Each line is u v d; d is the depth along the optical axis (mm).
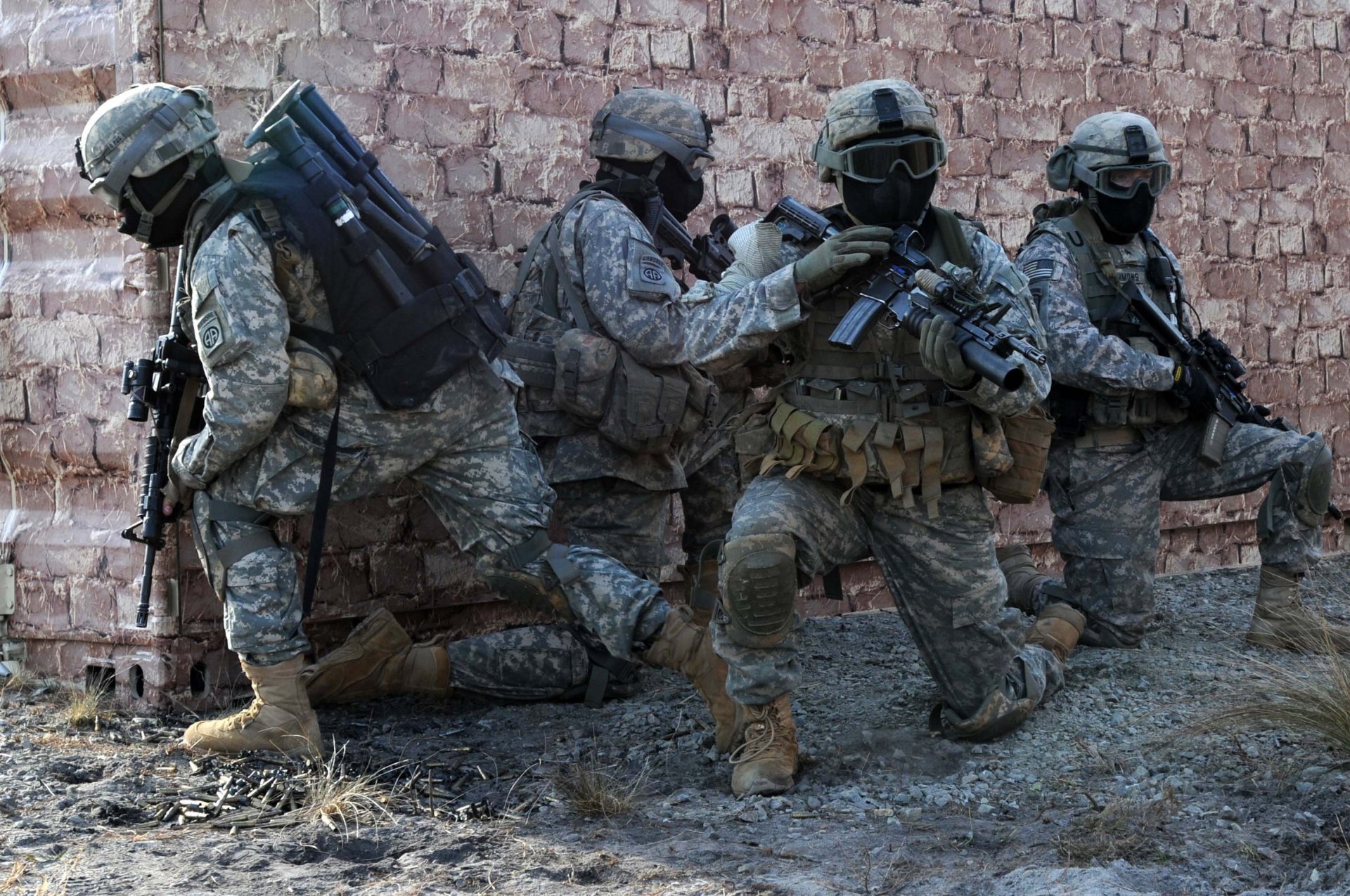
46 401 4488
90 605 4422
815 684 4660
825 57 5672
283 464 3752
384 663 4285
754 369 4766
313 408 3670
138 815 3365
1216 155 6809
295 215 3559
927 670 4852
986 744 3967
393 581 4695
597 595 3869
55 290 4438
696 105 5348
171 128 3607
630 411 4312
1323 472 4926
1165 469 5090
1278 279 7070
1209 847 3088
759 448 3760
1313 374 7223
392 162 4645
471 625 4984
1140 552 5016
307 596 3836
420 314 3719
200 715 4293
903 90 3537
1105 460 4988
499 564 3951
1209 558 6961
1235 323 6891
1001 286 3652
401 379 3703
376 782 3686
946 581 3744
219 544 3797
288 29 4406
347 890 2881
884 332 3572
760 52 5508
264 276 3543
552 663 4441
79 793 3492
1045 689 4176
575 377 4301
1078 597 5082
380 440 3787
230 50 4297
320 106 3754
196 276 3553
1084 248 4941
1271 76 7000
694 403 4434
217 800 3459
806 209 3635
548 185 5016
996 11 6090
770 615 3504
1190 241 6711
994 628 3805
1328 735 3732
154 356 3863
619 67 5172
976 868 3010
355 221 3623
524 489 3967
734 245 3713
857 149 3473
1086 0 6352
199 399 3916
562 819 3402
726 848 3176
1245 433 5008
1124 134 4812
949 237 3654
